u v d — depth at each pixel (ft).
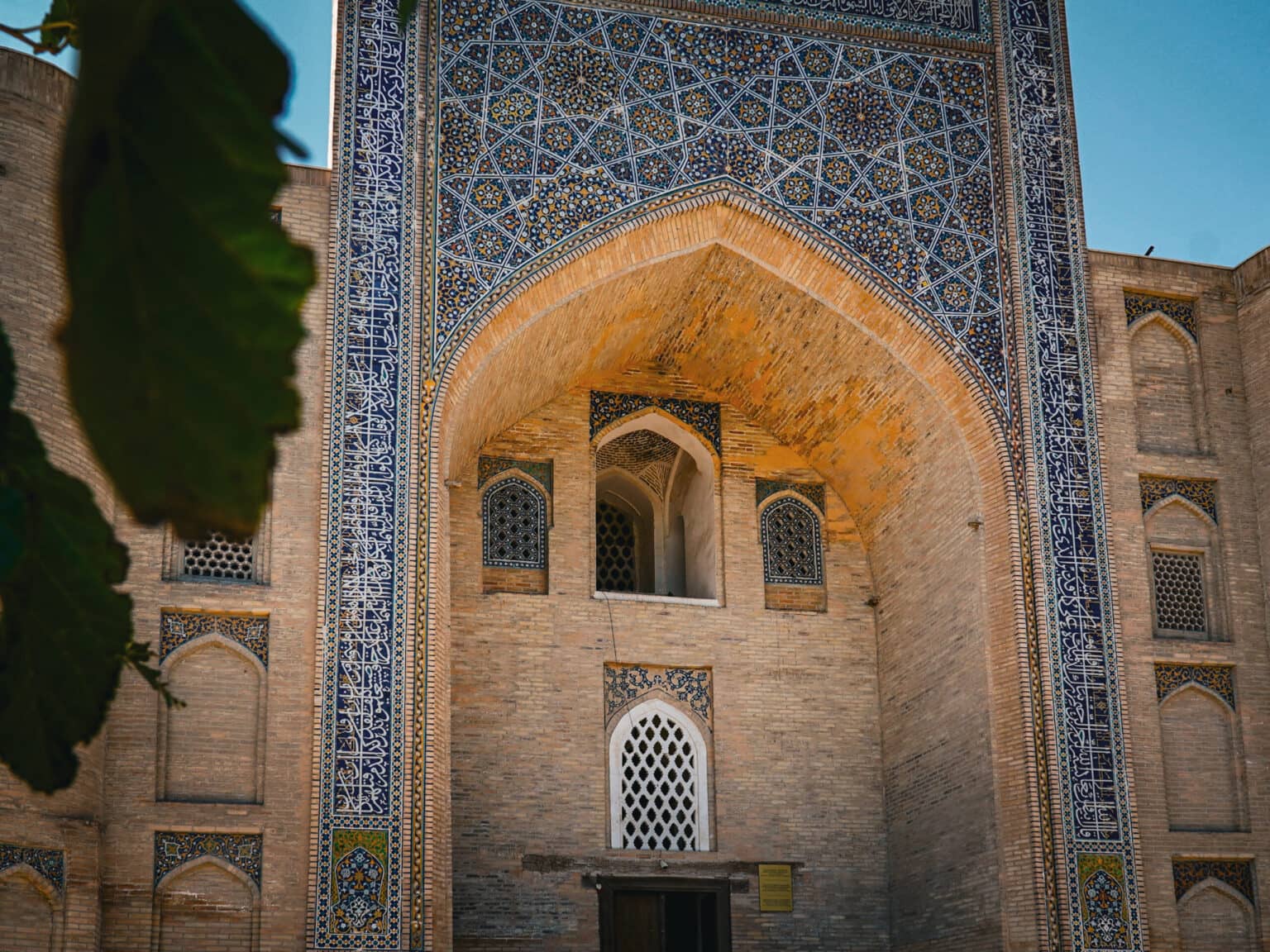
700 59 41.11
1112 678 40.29
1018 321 42.01
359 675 36.24
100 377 3.09
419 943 34.96
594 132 40.09
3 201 34.96
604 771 43.01
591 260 39.60
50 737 4.25
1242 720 41.65
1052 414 41.70
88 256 3.06
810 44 41.98
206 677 35.99
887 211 41.55
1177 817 40.45
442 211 38.96
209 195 3.09
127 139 3.06
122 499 3.17
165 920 34.30
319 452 37.22
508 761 42.32
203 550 36.65
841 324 41.78
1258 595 42.78
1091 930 38.45
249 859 34.94
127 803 34.68
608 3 40.86
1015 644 39.93
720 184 40.34
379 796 35.65
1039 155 43.06
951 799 41.57
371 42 39.47
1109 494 41.78
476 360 38.75
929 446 42.93
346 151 38.83
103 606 4.09
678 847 43.21
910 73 42.55
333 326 37.88
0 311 34.17
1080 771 39.47
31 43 4.90
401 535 37.19
